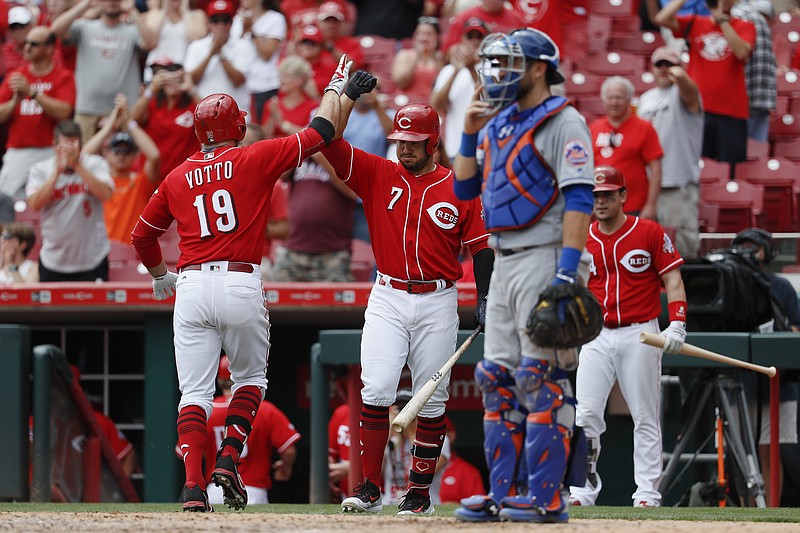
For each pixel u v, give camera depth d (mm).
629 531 15023
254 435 32625
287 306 34125
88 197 37438
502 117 16656
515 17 43719
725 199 42688
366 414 21312
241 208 19844
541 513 16219
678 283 27359
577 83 48031
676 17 43562
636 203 36688
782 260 39562
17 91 43000
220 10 42094
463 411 36156
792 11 57000
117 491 34312
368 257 40469
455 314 21375
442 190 21016
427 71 45094
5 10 52906
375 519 18016
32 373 33156
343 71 21094
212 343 20094
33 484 32250
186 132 40688
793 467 33031
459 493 32281
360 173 21234
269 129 40000
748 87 46000
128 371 38156
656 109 37844
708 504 30469
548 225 16188
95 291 34094
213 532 15625
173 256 40469
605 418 34469
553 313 15453
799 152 48594
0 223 41094
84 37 44094
